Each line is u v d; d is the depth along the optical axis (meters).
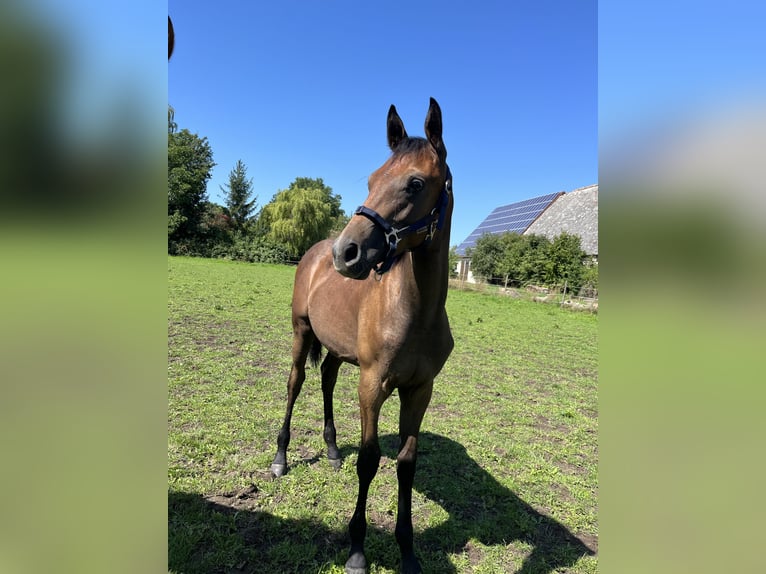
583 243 24.25
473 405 5.00
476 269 26.83
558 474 3.46
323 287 2.99
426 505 2.89
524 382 6.20
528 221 31.25
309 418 4.14
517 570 2.36
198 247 31.77
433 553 2.42
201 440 3.43
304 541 2.42
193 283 13.96
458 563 2.37
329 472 3.17
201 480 2.89
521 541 2.60
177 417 3.85
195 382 4.85
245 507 2.66
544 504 3.03
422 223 1.91
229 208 45.31
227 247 32.62
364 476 2.21
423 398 2.30
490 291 21.67
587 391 5.95
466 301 16.75
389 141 2.25
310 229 36.47
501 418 4.66
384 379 2.17
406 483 2.29
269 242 34.47
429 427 4.25
